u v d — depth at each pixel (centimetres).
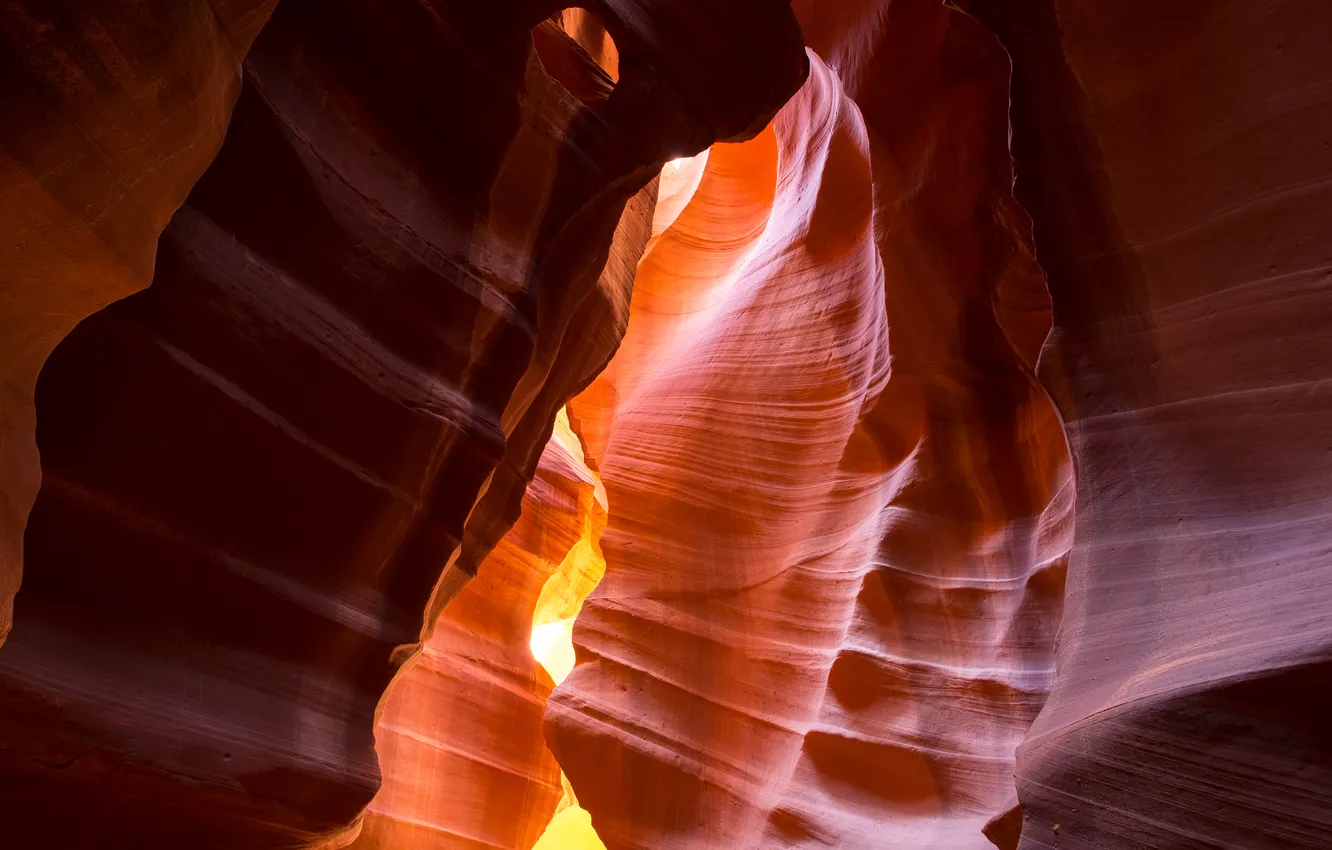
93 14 234
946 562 850
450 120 555
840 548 938
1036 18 489
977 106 810
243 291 438
